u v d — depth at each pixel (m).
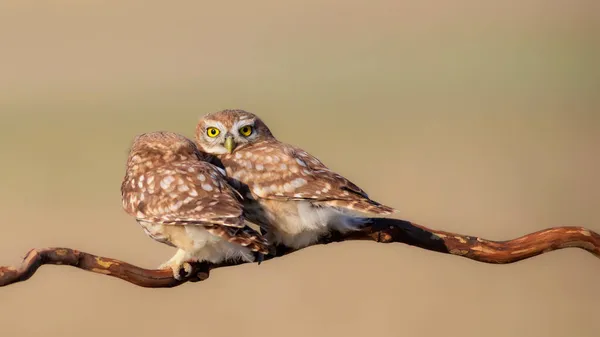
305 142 23.83
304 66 39.22
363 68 39.56
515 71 38.66
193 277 6.06
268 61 40.00
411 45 45.09
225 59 39.22
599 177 19.56
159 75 35.31
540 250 6.10
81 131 25.23
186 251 6.03
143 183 6.29
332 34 47.22
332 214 6.52
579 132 25.81
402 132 25.78
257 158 6.89
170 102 29.67
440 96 33.41
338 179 6.66
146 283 5.83
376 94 33.62
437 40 46.56
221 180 6.35
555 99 31.97
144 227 6.27
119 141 23.73
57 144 23.48
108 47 39.44
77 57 37.47
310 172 6.68
